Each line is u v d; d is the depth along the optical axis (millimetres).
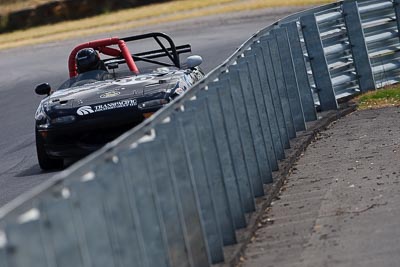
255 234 25859
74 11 159875
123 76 44062
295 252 23578
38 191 15031
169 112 22406
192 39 94875
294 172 33688
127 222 18062
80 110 39344
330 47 47938
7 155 47844
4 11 159875
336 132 40469
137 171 18938
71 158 42688
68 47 111125
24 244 14078
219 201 24172
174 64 46188
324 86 45906
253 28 97625
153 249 19234
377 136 38188
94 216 16562
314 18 46156
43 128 39719
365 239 23844
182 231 20812
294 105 40250
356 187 29656
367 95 48031
